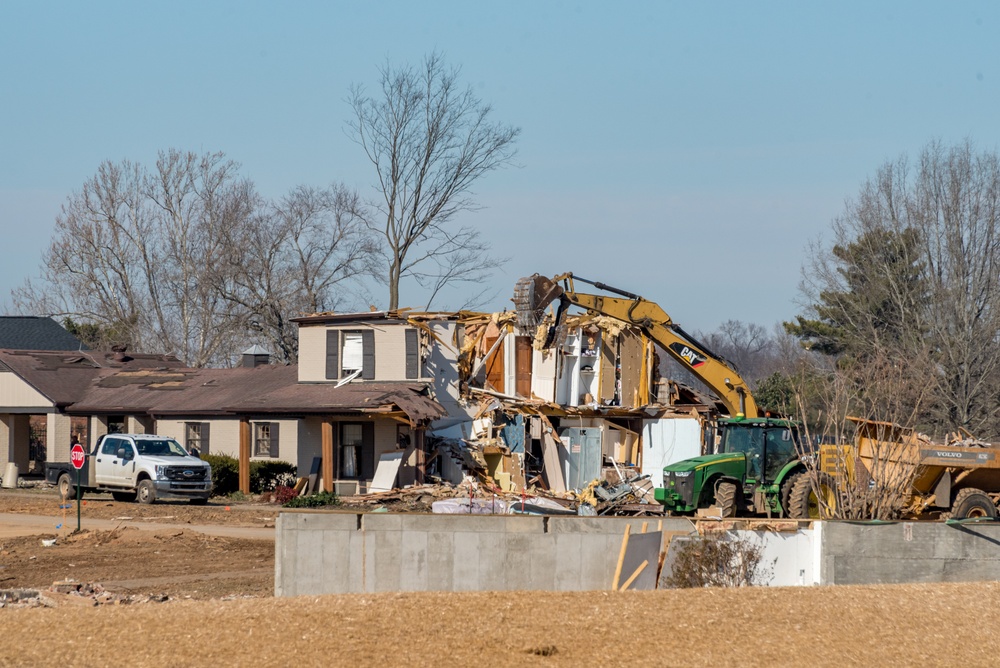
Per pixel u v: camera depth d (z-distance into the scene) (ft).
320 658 87.76
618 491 256.52
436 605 104.01
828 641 94.07
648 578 125.29
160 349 474.49
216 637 93.30
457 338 289.94
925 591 112.98
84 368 356.79
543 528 132.26
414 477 263.08
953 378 333.62
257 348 355.56
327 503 250.57
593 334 294.25
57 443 331.16
